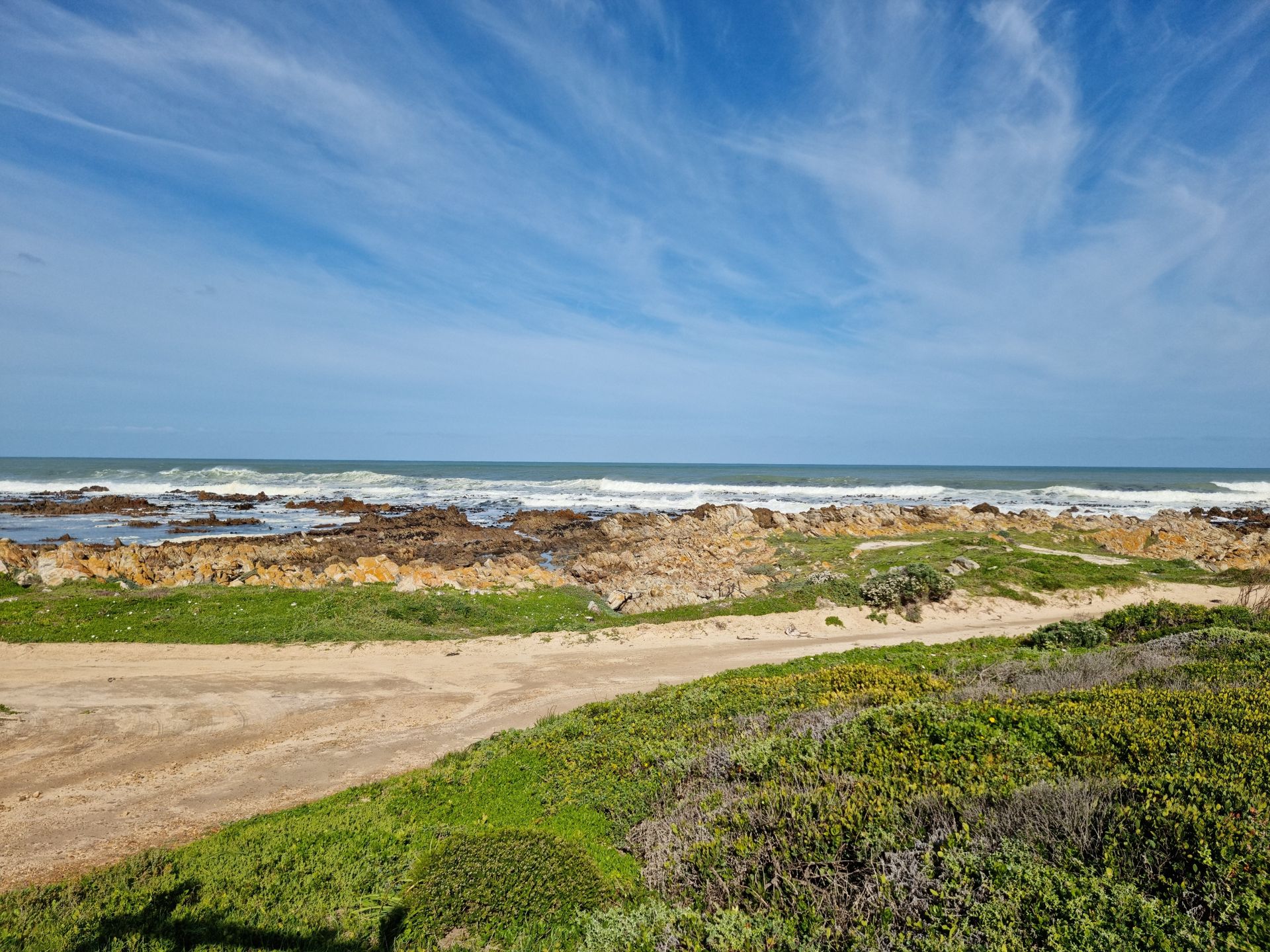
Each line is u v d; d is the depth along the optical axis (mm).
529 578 36594
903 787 8141
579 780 11883
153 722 17156
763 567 41500
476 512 77000
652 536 56719
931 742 9539
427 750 15586
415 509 77438
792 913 6750
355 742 16031
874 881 6594
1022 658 18672
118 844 11305
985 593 32875
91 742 15914
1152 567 40969
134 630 24578
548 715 17906
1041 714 10008
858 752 9531
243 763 14836
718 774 10578
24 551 35500
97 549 38438
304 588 30922
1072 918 5449
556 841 9156
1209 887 5453
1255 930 4938
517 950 7414
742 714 13836
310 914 8375
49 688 19250
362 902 8633
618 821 10211
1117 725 9133
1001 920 5648
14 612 25922
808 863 7160
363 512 73812
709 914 7035
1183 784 6902
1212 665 13750
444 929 7840
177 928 8102
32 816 12383
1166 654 17016
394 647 24219
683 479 130750
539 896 8117
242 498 86438
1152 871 5883
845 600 31484
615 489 102750
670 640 26219
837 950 6082
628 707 16047
